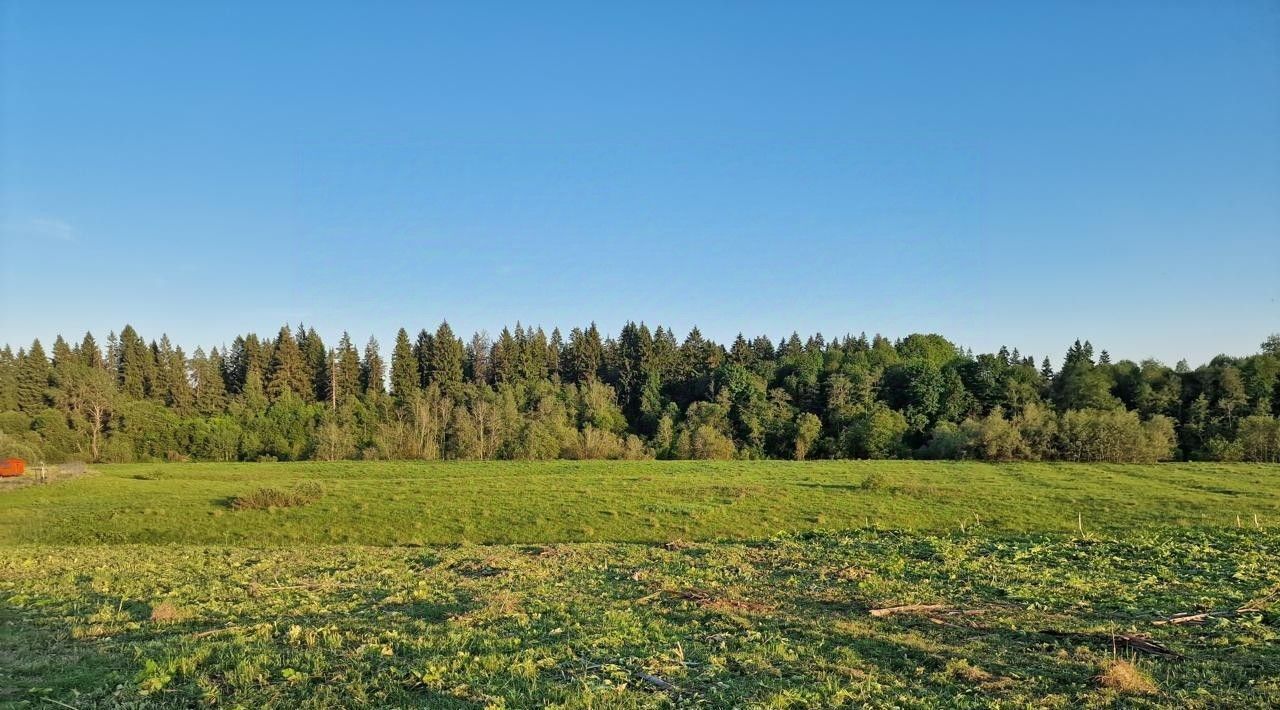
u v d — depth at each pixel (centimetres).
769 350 14012
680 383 11525
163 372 11350
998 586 1712
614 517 3844
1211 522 3325
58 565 2258
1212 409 8131
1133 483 4909
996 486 4772
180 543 3416
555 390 11012
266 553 2580
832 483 4956
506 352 12512
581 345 12712
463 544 3200
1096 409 7975
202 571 2100
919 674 1032
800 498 4262
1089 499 4100
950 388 9225
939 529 3425
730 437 9231
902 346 13150
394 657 1109
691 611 1464
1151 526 3198
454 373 11725
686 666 1071
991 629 1286
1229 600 1506
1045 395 9800
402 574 2022
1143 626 1309
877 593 1662
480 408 9150
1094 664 1059
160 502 4244
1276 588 1602
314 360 12100
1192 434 7712
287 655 1112
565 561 2289
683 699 927
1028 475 5506
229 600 1627
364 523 3750
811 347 14112
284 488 4372
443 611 1496
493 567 2133
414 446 8450
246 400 10962
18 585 1862
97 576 1998
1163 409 8431
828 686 966
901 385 9788
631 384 11662
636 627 1300
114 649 1177
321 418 9581
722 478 5362
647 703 912
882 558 2220
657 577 1912
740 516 3844
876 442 8325
